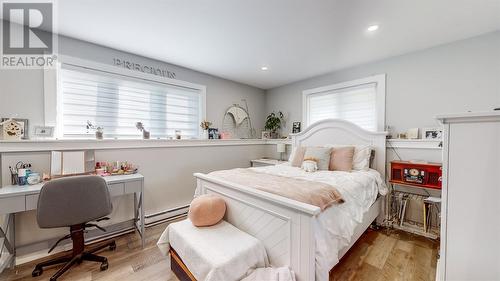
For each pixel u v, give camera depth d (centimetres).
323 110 361
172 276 169
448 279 82
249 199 158
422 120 257
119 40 236
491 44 215
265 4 175
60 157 206
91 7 177
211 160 346
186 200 312
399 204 255
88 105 248
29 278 167
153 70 292
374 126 299
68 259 181
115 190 203
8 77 196
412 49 257
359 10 181
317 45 250
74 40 231
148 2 172
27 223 194
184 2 172
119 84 271
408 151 262
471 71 226
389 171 275
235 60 297
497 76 212
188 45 250
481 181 75
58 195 158
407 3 170
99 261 181
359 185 201
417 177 231
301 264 124
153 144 277
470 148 77
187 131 338
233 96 398
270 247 143
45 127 212
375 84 296
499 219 73
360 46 251
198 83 344
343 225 158
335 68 326
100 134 239
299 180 196
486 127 74
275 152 422
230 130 395
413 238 229
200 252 129
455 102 235
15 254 186
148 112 297
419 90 260
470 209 77
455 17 189
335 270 173
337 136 316
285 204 129
